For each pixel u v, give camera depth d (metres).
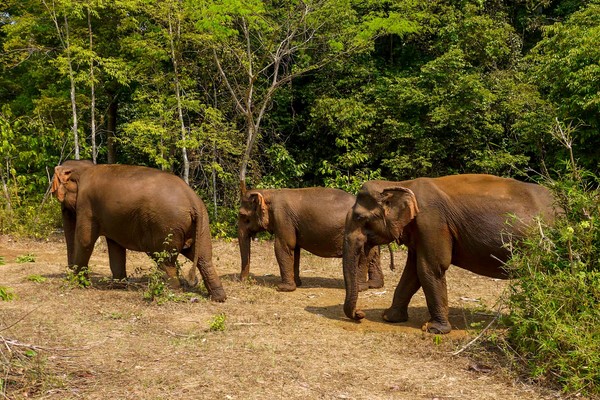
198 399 4.84
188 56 18.06
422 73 18.77
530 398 5.02
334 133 19.92
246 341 6.45
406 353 6.17
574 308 5.64
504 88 18.25
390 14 16.00
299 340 6.57
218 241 15.02
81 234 8.89
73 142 17.36
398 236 7.16
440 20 19.66
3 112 17.25
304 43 16.92
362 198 7.36
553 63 15.64
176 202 8.39
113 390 4.99
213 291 8.46
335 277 10.97
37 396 4.83
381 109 18.84
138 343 6.29
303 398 4.93
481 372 5.60
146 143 16.36
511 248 6.20
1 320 6.99
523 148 18.55
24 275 9.89
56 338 6.36
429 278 7.02
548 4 21.14
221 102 18.84
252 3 15.06
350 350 6.25
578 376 5.13
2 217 15.18
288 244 9.73
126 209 8.48
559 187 6.23
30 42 17.11
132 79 16.34
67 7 15.05
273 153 19.59
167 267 8.59
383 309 8.35
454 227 6.96
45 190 18.33
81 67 17.42
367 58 20.62
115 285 9.14
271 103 19.19
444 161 19.34
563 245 6.02
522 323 5.77
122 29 16.03
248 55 16.58
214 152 16.94
